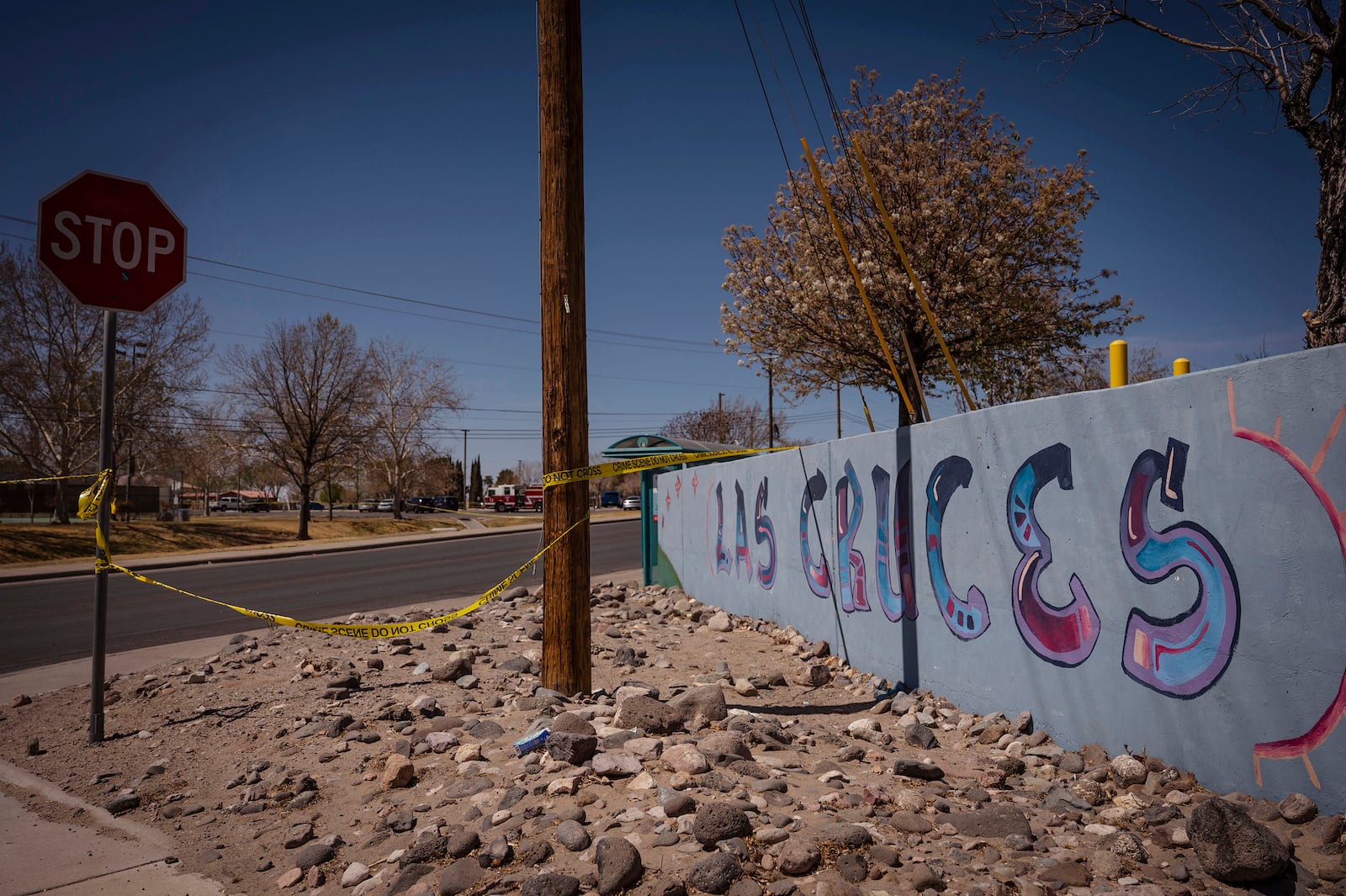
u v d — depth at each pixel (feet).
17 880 11.16
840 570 23.48
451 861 10.60
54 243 17.15
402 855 10.83
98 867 11.57
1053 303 51.80
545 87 18.21
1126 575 13.41
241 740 16.61
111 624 37.99
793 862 9.50
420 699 17.79
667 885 9.16
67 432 116.37
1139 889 8.96
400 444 176.96
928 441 19.06
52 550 93.09
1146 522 13.05
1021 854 10.09
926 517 19.07
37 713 20.11
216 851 11.85
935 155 51.60
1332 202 21.99
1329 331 21.81
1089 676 14.14
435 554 81.92
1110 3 29.81
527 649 25.13
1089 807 11.75
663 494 43.60
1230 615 11.68
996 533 16.58
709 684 20.99
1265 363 11.24
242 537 122.11
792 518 27.04
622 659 23.98
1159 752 12.72
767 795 11.90
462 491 314.76
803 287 51.70
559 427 18.25
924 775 13.08
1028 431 15.71
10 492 154.10
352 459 152.66
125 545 103.19
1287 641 10.89
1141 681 13.08
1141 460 13.19
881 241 49.49
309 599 46.01
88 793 14.52
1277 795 10.94
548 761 13.44
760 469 30.01
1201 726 12.03
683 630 30.42
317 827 12.46
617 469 19.36
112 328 17.85
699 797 11.74
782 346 55.52
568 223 18.16
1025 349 53.57
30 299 112.47
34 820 13.37
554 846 10.49
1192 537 12.25
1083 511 14.34
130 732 17.80
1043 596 15.26
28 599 49.60
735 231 57.21
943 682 18.34
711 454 23.62
